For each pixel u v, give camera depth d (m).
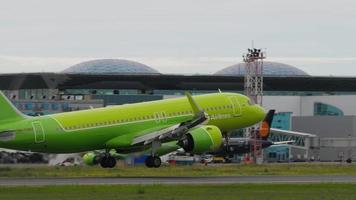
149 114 164.38
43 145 153.12
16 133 150.25
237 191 108.88
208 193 105.25
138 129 162.75
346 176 152.75
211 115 171.12
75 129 155.38
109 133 159.50
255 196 101.19
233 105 175.00
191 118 169.38
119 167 187.75
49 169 178.38
